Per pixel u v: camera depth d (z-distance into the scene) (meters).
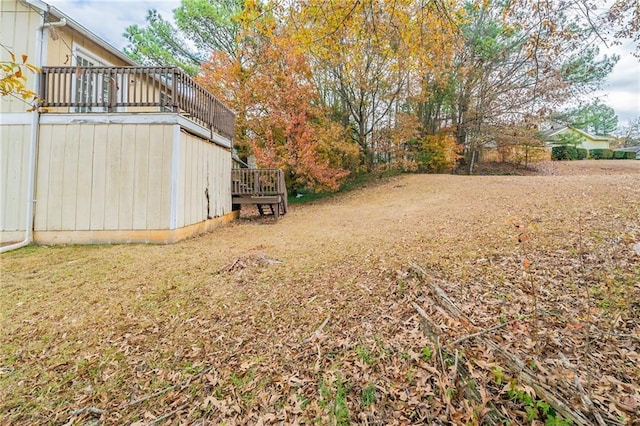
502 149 19.14
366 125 17.11
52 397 2.39
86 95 7.14
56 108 6.66
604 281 3.12
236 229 8.27
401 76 14.29
